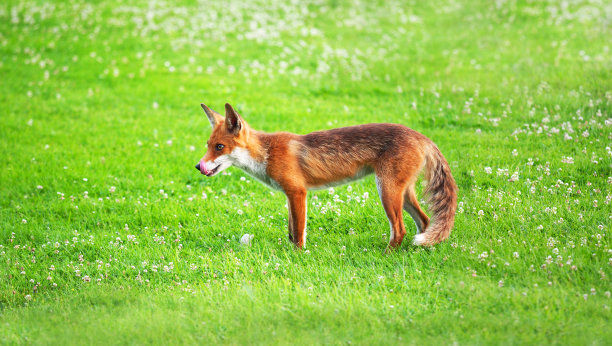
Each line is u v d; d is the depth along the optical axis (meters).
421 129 17.02
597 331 7.09
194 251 11.21
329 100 21.30
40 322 8.57
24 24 30.34
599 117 15.41
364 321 7.81
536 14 30.94
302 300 8.42
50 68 25.33
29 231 12.33
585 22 28.03
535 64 22.25
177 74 24.67
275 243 11.25
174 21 31.56
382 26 32.44
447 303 8.23
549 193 11.51
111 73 24.72
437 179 10.19
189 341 7.61
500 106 18.02
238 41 28.91
